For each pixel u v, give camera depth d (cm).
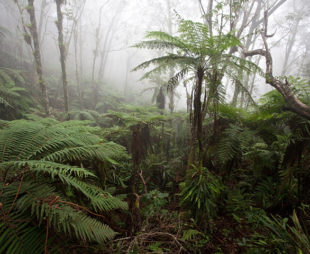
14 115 488
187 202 244
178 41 230
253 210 244
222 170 298
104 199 148
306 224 222
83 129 239
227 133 260
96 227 128
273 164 283
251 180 309
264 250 174
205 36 212
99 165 208
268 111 247
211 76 218
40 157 156
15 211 109
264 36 282
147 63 244
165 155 457
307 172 244
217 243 211
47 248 110
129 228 210
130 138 382
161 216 235
